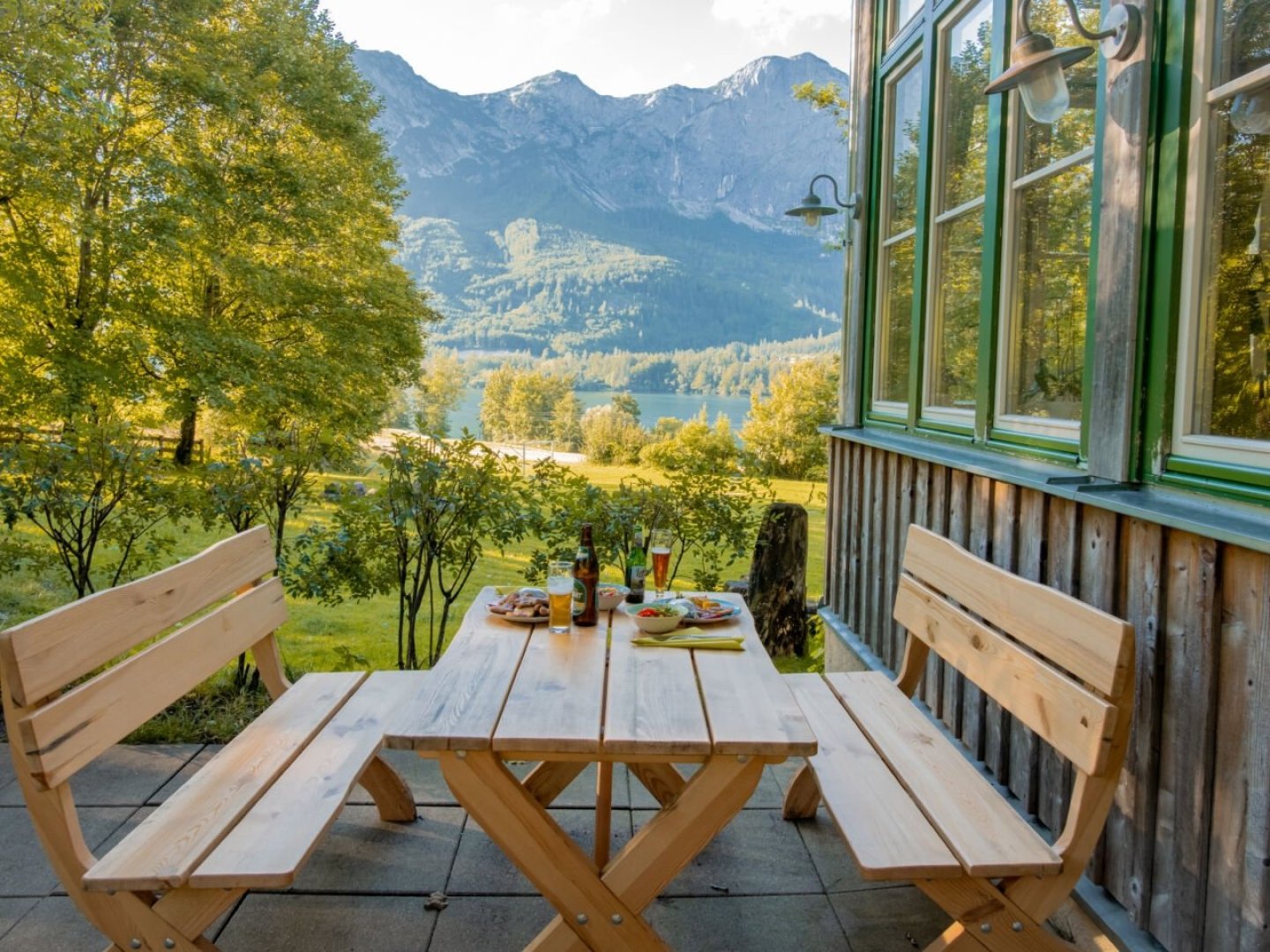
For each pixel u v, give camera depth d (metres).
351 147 16.41
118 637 1.77
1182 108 1.80
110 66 13.11
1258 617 1.48
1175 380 1.83
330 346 16.05
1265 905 1.47
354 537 3.70
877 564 3.59
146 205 12.73
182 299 15.10
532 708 1.69
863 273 4.04
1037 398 2.50
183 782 2.73
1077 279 2.28
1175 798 1.71
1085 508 2.06
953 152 3.17
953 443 3.00
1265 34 1.62
